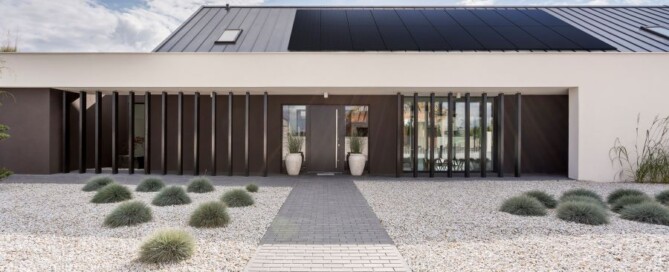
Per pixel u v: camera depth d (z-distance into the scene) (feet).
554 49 34.73
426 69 32.58
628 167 32.27
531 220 17.29
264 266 11.53
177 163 38.22
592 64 32.37
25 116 34.63
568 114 35.17
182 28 41.91
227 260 11.99
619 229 15.80
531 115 38.75
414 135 35.09
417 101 35.24
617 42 36.88
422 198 23.17
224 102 39.06
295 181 31.76
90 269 11.00
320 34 38.96
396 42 36.73
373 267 11.50
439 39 37.52
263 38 39.42
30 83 33.47
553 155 38.73
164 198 20.52
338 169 39.06
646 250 12.84
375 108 38.88
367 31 40.14
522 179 33.35
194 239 13.01
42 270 10.89
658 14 47.01
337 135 39.06
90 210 18.90
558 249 13.02
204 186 25.34
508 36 38.14
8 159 34.76
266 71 32.81
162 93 35.53
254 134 39.06
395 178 34.30
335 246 13.44
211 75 32.91
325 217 17.93
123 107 42.57
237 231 15.33
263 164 35.37
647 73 32.19
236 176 35.40
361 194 24.71
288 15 48.16
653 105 32.22
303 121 39.19
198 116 35.42
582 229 15.74
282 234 14.97
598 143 32.40
